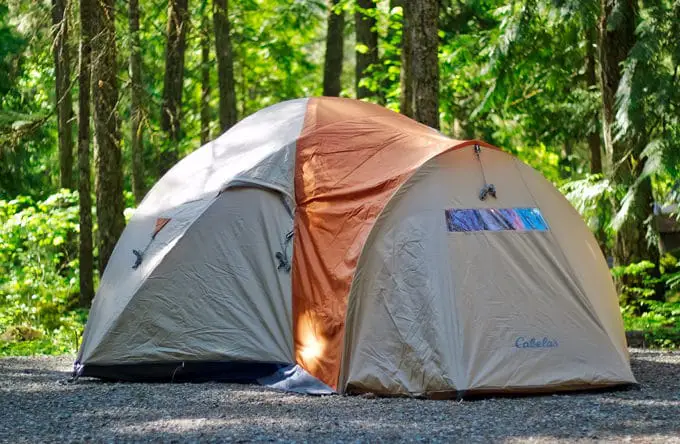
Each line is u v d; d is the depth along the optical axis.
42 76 21.36
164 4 18.30
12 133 16.45
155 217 9.64
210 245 9.10
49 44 16.52
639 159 14.12
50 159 24.25
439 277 8.05
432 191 8.37
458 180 8.46
